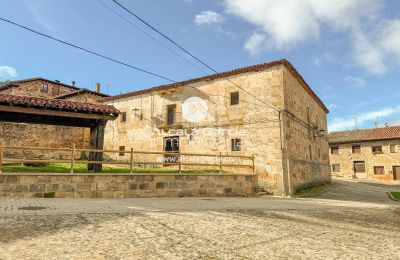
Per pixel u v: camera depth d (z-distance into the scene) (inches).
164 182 440.5
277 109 589.6
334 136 1524.4
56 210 247.9
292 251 161.6
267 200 458.3
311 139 782.5
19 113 441.7
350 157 1384.1
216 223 228.1
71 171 375.9
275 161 571.8
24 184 343.6
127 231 185.5
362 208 402.6
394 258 159.5
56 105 421.7
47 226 187.3
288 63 608.1
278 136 578.2
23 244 147.9
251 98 629.3
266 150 587.5
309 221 269.1
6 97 404.8
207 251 153.0
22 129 686.5
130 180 412.2
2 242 148.9
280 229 220.8
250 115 623.8
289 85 637.9
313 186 738.8
